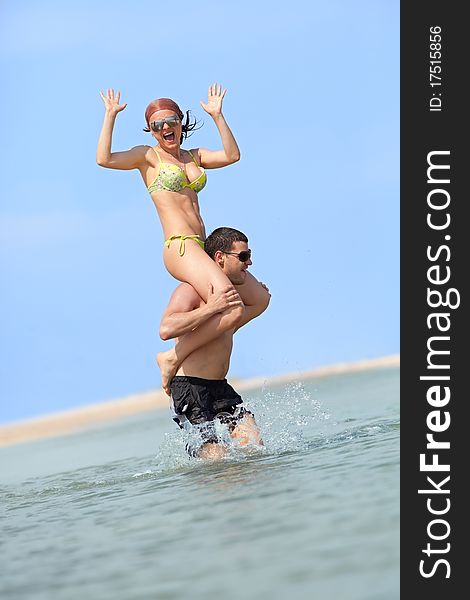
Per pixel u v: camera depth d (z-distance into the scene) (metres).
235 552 17.86
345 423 38.41
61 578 18.41
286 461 28.30
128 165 33.06
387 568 15.61
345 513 19.56
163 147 33.50
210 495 24.27
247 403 43.53
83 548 20.92
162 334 31.95
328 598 14.59
